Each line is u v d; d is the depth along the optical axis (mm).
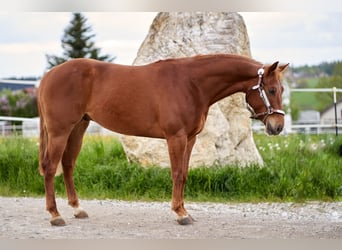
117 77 8055
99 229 7645
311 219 8508
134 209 9180
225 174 10438
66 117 7930
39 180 10906
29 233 7359
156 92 7941
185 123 7891
